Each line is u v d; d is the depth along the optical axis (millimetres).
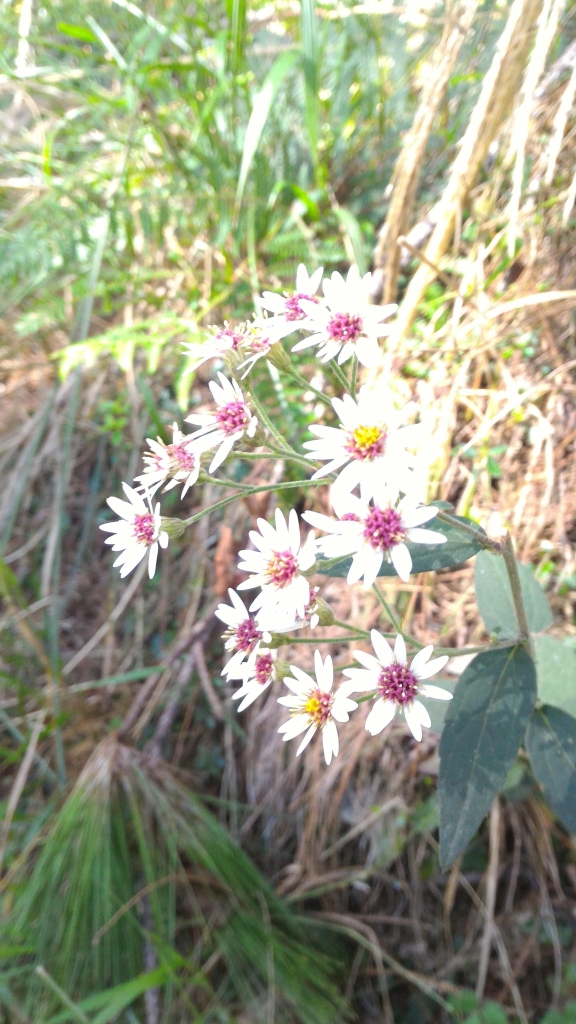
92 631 305
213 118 298
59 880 228
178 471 146
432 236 272
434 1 318
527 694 138
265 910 233
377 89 312
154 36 301
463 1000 216
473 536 141
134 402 307
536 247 264
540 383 253
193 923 231
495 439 263
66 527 314
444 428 259
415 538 117
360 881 240
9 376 344
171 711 265
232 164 306
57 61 355
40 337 330
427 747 234
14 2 342
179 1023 220
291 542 128
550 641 186
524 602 176
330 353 138
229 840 244
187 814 245
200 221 317
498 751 135
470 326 268
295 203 314
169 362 316
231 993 227
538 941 222
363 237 315
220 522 292
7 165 366
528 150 277
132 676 272
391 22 329
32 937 223
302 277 151
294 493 271
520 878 232
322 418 280
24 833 261
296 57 248
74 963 217
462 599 243
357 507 114
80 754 276
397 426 116
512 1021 217
